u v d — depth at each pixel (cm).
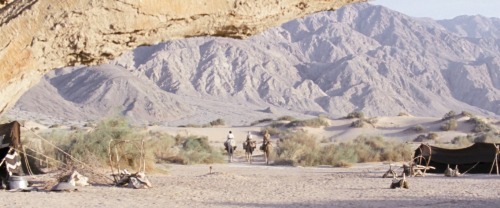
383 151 4766
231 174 2814
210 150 5097
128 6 684
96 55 710
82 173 2317
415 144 6612
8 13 679
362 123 9181
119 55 733
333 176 2922
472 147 3119
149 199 1856
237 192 2112
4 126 2180
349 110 18262
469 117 9250
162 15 701
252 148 4428
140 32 705
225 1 725
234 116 15488
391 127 9144
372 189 2241
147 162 2911
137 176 2211
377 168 3609
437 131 8788
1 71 671
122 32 694
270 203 1823
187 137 6188
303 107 17800
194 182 2445
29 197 1812
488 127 8675
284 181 2578
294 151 4181
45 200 1758
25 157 2500
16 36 670
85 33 682
